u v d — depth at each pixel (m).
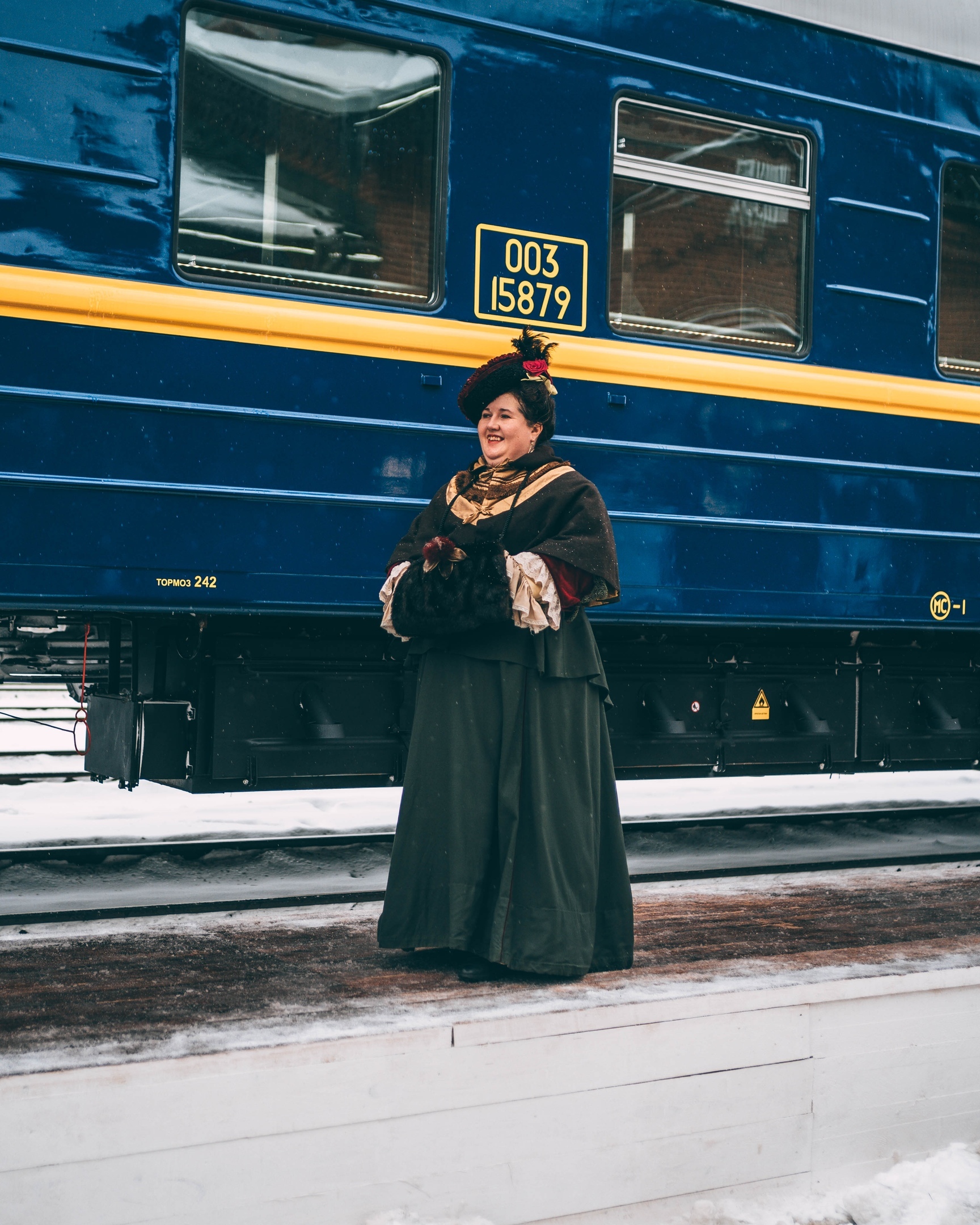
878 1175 2.86
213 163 3.78
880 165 4.88
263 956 3.05
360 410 3.95
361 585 3.95
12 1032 2.38
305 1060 2.29
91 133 3.57
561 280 4.26
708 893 4.02
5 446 3.47
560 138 4.25
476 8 4.10
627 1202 2.58
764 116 4.61
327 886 4.30
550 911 2.81
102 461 3.59
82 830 5.10
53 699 7.04
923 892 4.10
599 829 2.95
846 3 4.78
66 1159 2.12
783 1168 2.75
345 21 3.91
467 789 2.86
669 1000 2.63
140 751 4.07
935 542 5.00
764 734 5.11
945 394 5.02
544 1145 2.49
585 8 4.28
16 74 3.48
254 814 5.71
